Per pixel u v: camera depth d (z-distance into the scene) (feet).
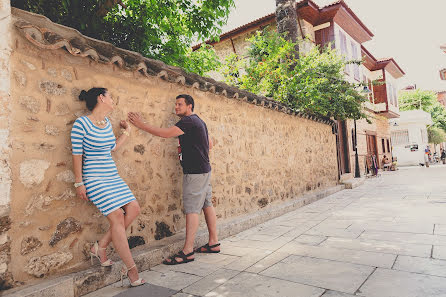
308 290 6.98
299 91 22.97
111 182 7.61
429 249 9.40
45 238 7.20
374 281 7.27
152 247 9.72
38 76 7.29
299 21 36.29
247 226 14.24
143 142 10.28
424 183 28.99
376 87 56.59
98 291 7.45
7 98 6.55
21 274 6.64
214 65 23.85
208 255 10.25
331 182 28.53
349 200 21.48
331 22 38.04
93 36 13.57
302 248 10.48
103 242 7.84
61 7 11.66
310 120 24.98
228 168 14.65
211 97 13.94
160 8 16.56
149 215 10.29
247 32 40.11
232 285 7.52
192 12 16.71
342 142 38.45
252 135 16.84
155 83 10.91
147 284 7.80
